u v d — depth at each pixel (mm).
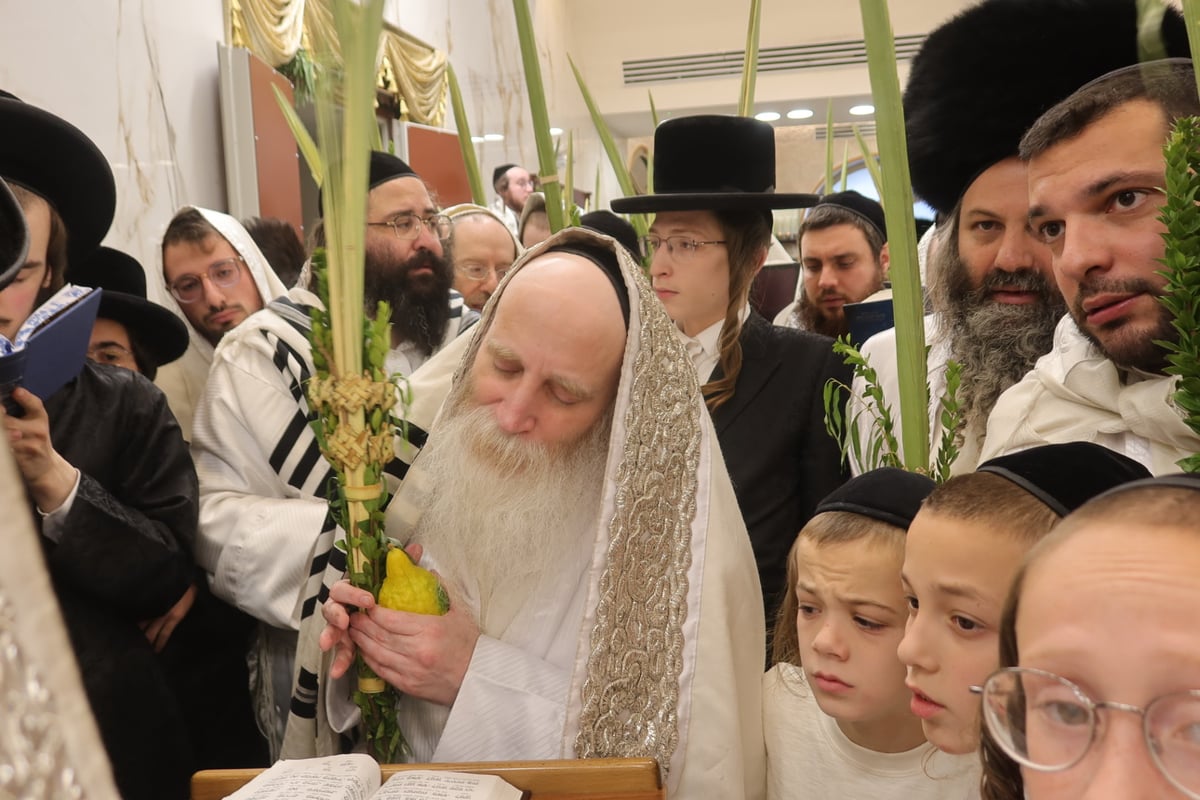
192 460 1887
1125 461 907
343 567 1427
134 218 3232
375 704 1369
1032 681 574
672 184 2088
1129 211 990
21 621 249
